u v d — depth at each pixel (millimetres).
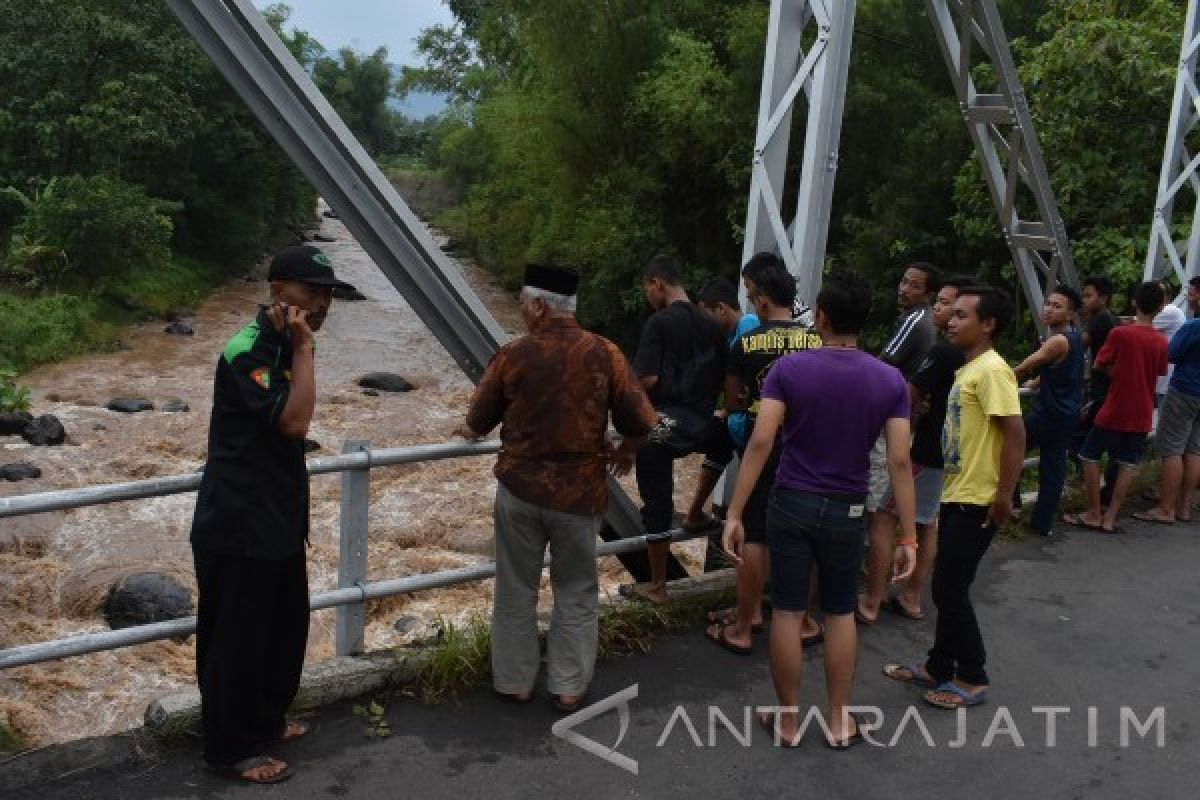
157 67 22234
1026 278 8562
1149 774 3756
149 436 12391
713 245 18281
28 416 12352
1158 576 5855
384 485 10844
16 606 7688
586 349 3721
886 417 3543
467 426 3879
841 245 15484
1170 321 7754
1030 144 7391
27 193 21047
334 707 3859
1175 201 10648
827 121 5156
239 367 3141
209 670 3271
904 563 3574
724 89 16188
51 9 21141
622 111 18547
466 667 4059
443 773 3496
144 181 23828
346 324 21438
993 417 3883
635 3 17750
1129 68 10289
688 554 8773
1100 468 7172
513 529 3789
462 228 36781
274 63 3971
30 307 17250
